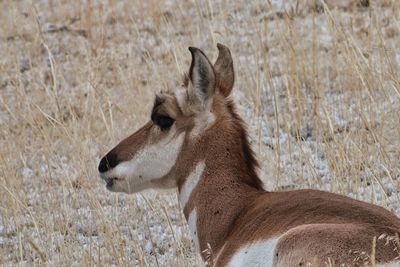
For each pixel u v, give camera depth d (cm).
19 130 3291
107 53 3912
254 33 3838
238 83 3466
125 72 3678
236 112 2130
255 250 1839
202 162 2083
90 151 3028
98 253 2384
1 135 3334
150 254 2523
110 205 2805
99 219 2642
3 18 4381
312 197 1898
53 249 2538
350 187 2652
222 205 2039
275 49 3709
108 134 3077
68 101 3375
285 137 3059
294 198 1923
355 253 1642
